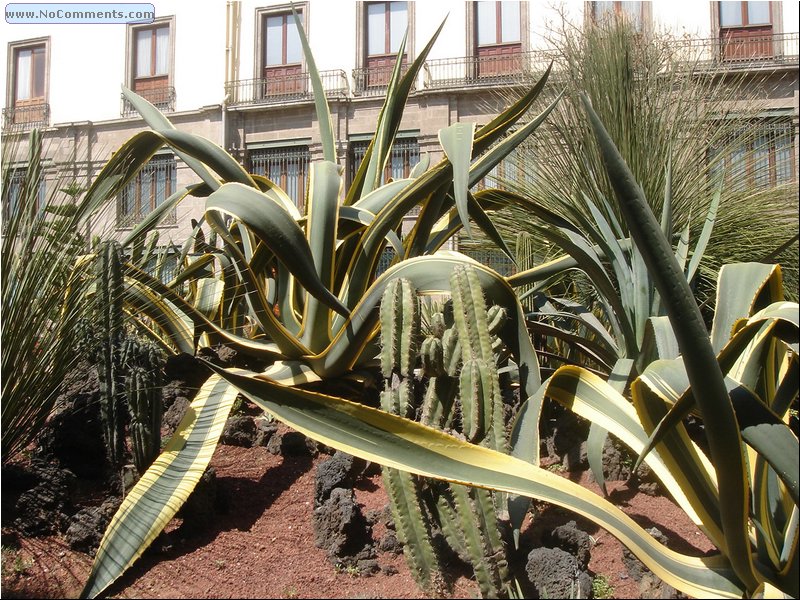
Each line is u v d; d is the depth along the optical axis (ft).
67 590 6.05
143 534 6.20
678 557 5.92
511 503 6.56
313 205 8.75
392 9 42.34
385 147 10.80
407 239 9.53
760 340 5.91
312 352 8.95
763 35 31.86
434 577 5.94
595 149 14.33
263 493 7.84
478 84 38.50
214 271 11.88
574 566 5.92
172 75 42.91
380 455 5.94
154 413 7.39
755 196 14.57
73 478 7.50
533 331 9.69
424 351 6.40
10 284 7.36
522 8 39.29
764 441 5.03
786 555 5.65
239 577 6.23
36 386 7.57
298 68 42.88
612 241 9.57
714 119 16.75
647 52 16.98
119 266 7.75
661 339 7.62
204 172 10.15
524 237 12.44
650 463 6.68
